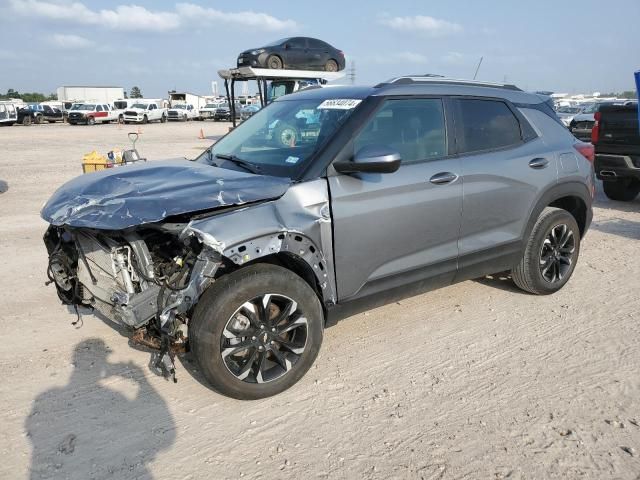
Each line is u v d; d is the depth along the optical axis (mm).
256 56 15656
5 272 5707
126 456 2895
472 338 4223
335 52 17047
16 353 3953
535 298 4992
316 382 3609
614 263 6008
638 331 4293
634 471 2758
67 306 4809
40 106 44344
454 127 4148
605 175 8914
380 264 3758
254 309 3219
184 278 3139
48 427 3129
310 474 2768
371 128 3703
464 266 4262
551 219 4727
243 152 4055
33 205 9422
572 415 3217
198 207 3010
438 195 3920
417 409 3307
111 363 3830
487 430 3096
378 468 2807
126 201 3016
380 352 4012
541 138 4711
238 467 2818
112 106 44469
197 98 65062
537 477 2729
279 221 3215
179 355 3311
